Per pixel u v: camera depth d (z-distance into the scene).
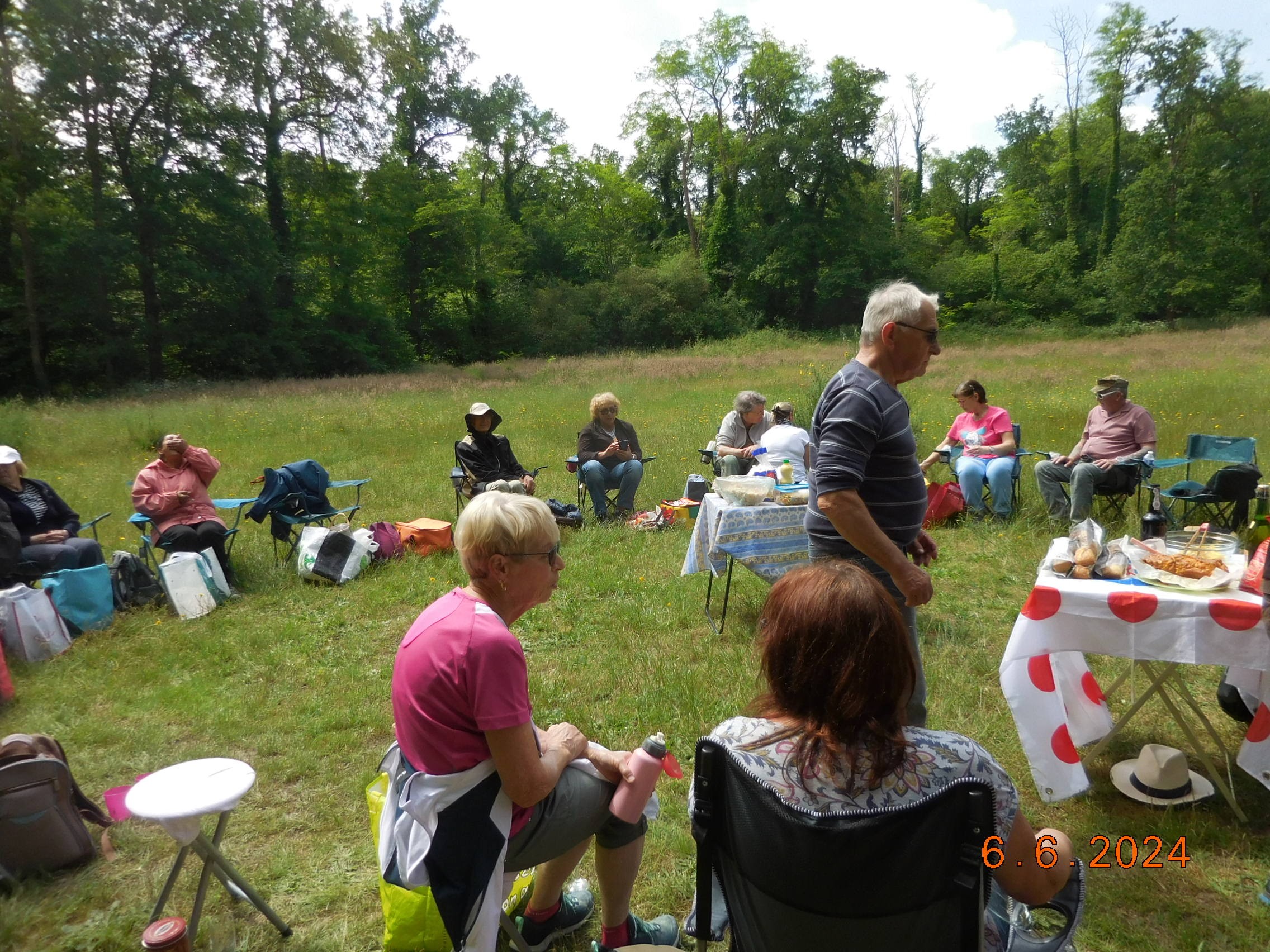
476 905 1.77
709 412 14.34
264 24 29.30
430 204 38.78
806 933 1.31
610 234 52.47
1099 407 6.51
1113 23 44.44
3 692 3.96
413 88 39.34
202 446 12.30
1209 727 2.92
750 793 1.33
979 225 64.62
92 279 26.08
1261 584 2.60
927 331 2.52
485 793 1.82
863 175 47.84
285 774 3.30
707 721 3.59
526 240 48.06
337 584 5.75
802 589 1.39
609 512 7.39
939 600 5.11
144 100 27.23
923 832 1.26
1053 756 2.79
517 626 4.93
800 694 1.36
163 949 1.95
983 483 6.70
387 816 2.00
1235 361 17.98
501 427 13.65
